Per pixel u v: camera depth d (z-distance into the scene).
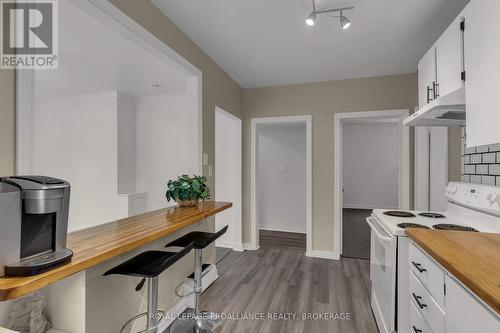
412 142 3.33
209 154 2.93
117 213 3.90
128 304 1.66
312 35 2.45
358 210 7.29
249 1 1.95
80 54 2.55
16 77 1.12
